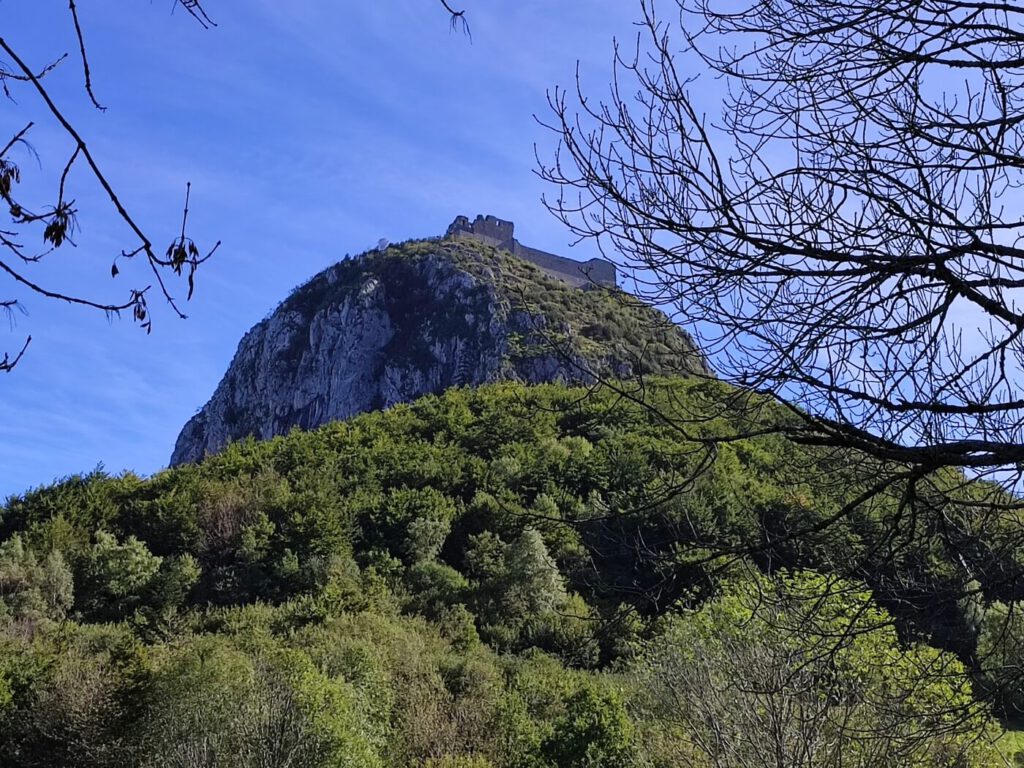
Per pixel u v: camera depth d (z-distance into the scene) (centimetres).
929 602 331
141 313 192
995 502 333
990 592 338
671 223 314
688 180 314
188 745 1789
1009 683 349
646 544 339
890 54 327
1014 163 308
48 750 1969
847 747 740
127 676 2008
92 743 1961
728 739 868
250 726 1802
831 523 315
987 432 326
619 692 1741
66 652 2316
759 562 345
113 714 1978
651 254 322
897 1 319
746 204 315
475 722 2355
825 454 353
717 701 892
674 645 1100
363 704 2147
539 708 2347
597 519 346
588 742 1619
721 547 330
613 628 337
